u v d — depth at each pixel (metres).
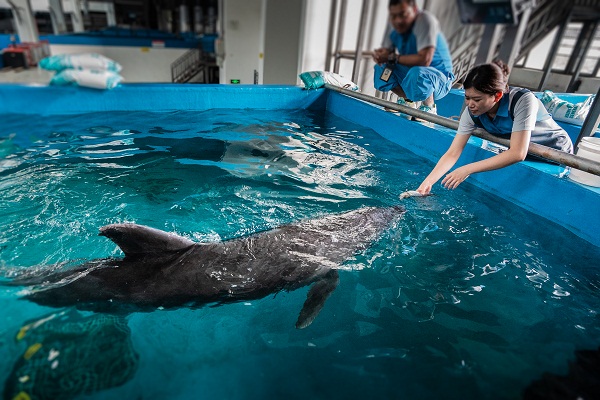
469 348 1.89
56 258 2.40
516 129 2.83
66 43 8.23
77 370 1.65
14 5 7.68
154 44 8.75
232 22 8.59
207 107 5.91
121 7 10.21
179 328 1.97
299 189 3.56
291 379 1.70
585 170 2.78
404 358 1.83
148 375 1.67
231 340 1.91
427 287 2.35
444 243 2.82
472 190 3.80
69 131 4.52
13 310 1.91
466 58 3.68
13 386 1.54
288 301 2.22
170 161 3.99
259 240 2.37
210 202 3.23
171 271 2.08
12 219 2.78
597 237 2.91
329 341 1.93
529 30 2.67
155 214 2.99
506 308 2.19
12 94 4.65
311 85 6.41
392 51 4.45
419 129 4.66
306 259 2.37
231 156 4.25
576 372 1.75
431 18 3.67
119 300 1.99
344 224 2.68
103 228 2.02
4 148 3.91
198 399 1.58
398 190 3.67
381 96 6.32
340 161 4.33
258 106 6.27
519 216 3.31
